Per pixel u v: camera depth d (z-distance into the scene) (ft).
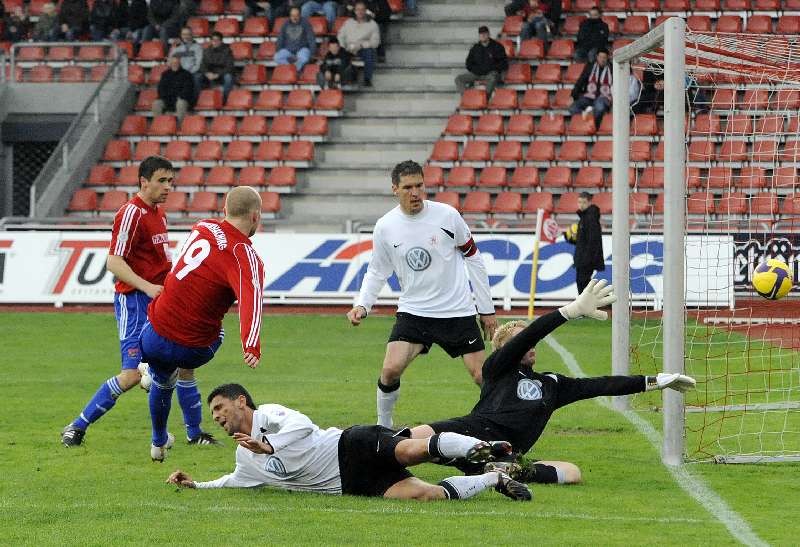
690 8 374.22
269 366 185.47
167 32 378.94
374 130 356.59
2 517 85.40
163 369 102.01
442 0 386.93
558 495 93.71
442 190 329.52
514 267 266.16
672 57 109.91
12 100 359.25
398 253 113.70
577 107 337.52
